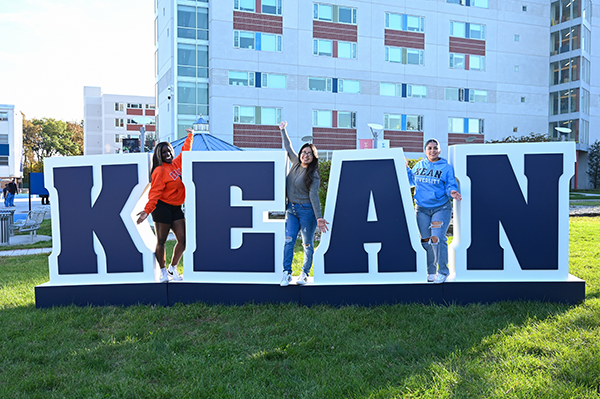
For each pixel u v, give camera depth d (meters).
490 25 33.28
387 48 30.88
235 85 27.91
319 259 5.06
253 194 5.08
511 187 4.95
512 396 2.75
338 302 4.95
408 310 4.62
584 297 4.80
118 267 5.20
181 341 3.83
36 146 73.50
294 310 4.71
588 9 38.94
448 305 4.87
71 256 5.22
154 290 5.09
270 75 28.61
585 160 40.41
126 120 62.00
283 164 5.05
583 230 10.72
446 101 32.38
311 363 3.36
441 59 32.12
